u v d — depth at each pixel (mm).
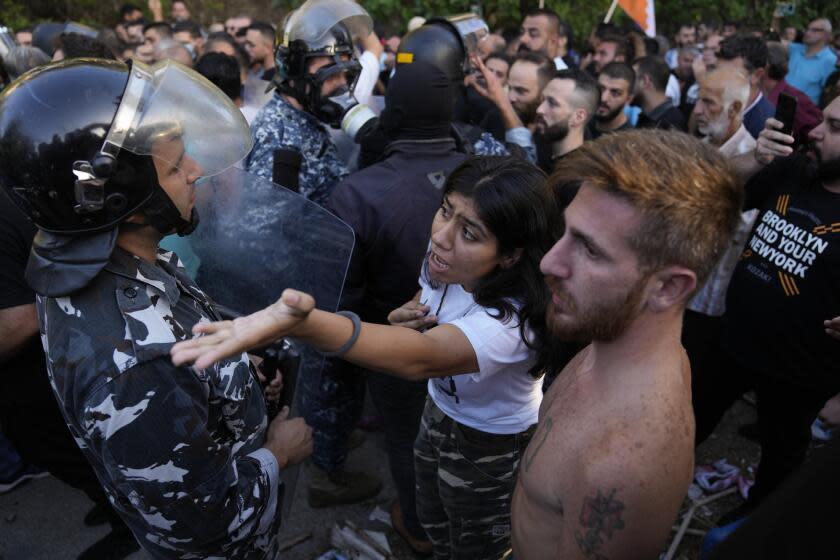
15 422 1961
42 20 8242
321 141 2525
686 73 5891
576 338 904
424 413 1736
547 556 965
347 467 2717
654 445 835
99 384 980
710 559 741
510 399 1487
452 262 1358
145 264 1105
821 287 1903
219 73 2785
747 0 8789
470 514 1654
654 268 815
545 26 4859
